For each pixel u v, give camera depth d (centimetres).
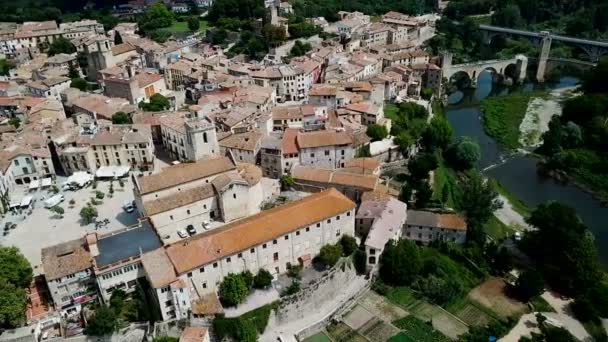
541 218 16638
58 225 15538
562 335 13325
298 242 14112
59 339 11412
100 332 11475
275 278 14000
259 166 18425
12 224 15575
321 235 14575
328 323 13812
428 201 18412
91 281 12350
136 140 18550
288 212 14138
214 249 12750
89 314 12138
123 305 12212
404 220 16400
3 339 11006
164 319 12150
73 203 16712
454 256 16338
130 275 12381
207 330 11906
